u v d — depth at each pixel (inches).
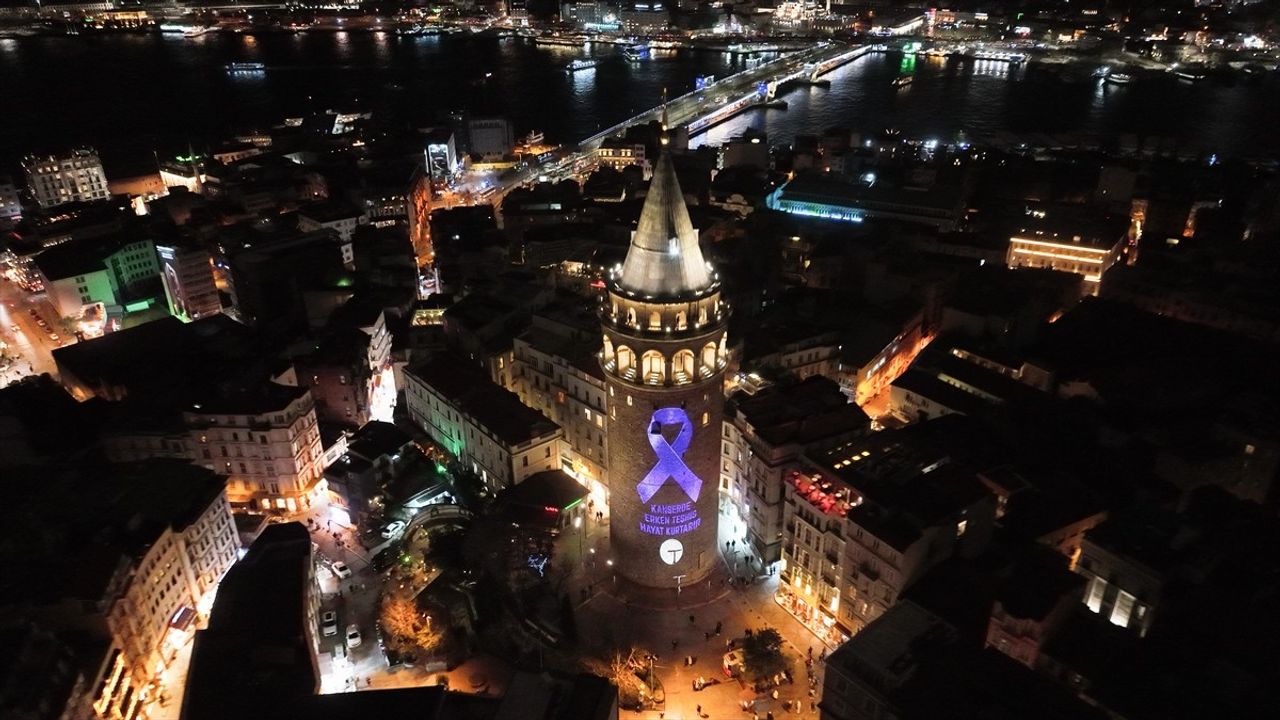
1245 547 3978.8
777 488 4685.0
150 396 5880.9
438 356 6486.2
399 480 5551.2
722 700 4045.3
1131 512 4079.7
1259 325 6727.4
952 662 3363.7
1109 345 6501.0
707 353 4148.6
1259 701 3129.9
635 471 4392.2
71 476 4822.8
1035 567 3809.1
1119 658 3454.7
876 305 7313.0
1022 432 5315.0
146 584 4185.5
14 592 3764.8
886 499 4097.0
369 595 4788.4
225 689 3496.6
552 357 5772.6
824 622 4419.3
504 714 3302.2
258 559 4343.0
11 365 7391.7
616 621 4547.2
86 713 3531.0
